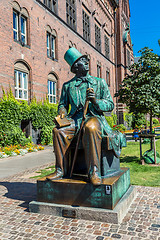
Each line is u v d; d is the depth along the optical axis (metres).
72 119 3.69
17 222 3.09
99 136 3.21
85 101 3.53
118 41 39.00
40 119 16.20
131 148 12.58
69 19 23.02
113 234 2.67
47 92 18.06
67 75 21.48
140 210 3.45
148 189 4.71
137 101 7.45
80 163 3.98
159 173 6.38
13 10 14.88
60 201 3.33
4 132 12.48
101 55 32.34
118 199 3.33
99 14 32.53
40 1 17.38
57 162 3.51
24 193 4.57
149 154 8.02
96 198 3.11
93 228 2.83
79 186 3.21
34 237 2.66
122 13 41.09
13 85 14.20
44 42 17.94
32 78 16.30
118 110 37.22
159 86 7.40
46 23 18.28
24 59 15.44
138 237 2.59
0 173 6.88
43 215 3.30
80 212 3.11
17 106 13.67
